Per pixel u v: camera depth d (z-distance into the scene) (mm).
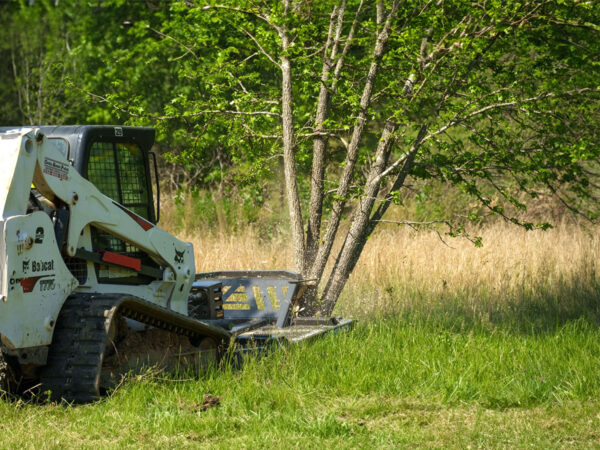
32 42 43000
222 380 11531
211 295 15328
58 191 11062
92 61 40469
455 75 16562
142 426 9539
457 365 12320
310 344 13750
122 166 12875
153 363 11805
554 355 13250
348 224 26250
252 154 19328
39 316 10438
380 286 19906
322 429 9383
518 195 27719
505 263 21781
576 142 16812
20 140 10367
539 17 15914
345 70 18672
